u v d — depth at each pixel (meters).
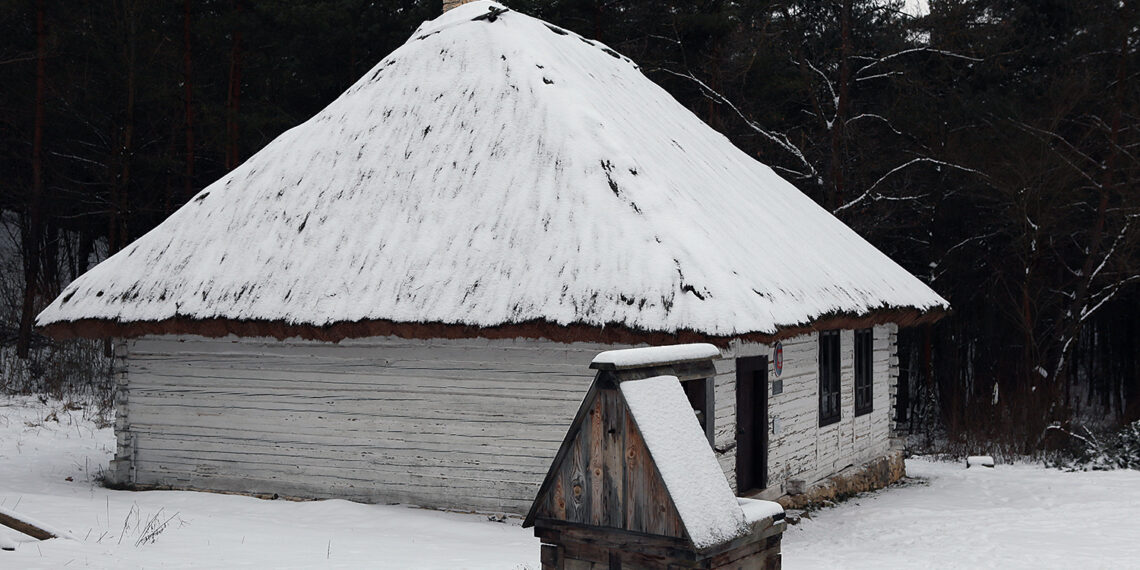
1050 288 29.73
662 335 10.48
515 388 12.05
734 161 17.84
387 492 12.70
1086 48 28.03
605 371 5.52
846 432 16.16
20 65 26.86
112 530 9.95
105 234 33.19
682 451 5.49
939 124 29.12
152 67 27.77
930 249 31.78
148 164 27.66
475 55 14.94
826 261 14.70
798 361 14.27
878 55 30.47
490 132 13.60
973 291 32.69
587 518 5.62
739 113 28.14
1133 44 27.84
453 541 10.37
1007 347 32.16
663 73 29.22
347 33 28.58
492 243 12.14
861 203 29.02
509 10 16.16
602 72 16.66
